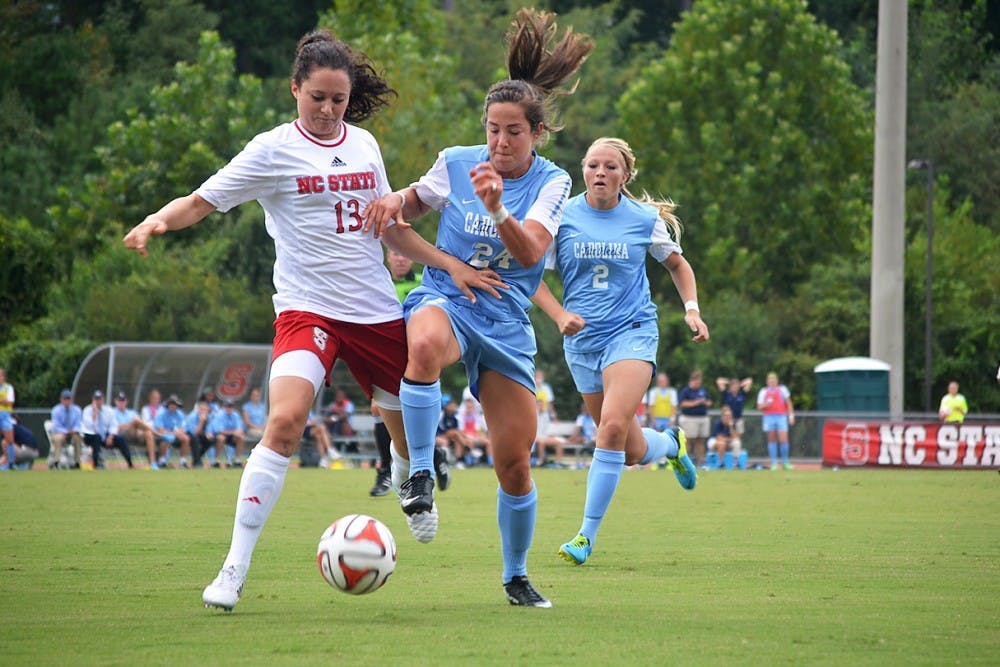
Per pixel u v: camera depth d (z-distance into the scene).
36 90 184.62
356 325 21.62
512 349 21.14
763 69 159.12
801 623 19.12
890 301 91.19
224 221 142.12
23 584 23.16
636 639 17.58
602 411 29.16
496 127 20.89
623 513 41.38
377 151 22.05
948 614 20.14
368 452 89.88
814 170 153.62
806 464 91.44
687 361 137.75
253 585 23.34
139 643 17.02
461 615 19.80
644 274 31.23
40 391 110.25
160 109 157.75
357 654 16.30
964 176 175.88
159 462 83.44
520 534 21.08
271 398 20.64
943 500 47.91
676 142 154.12
